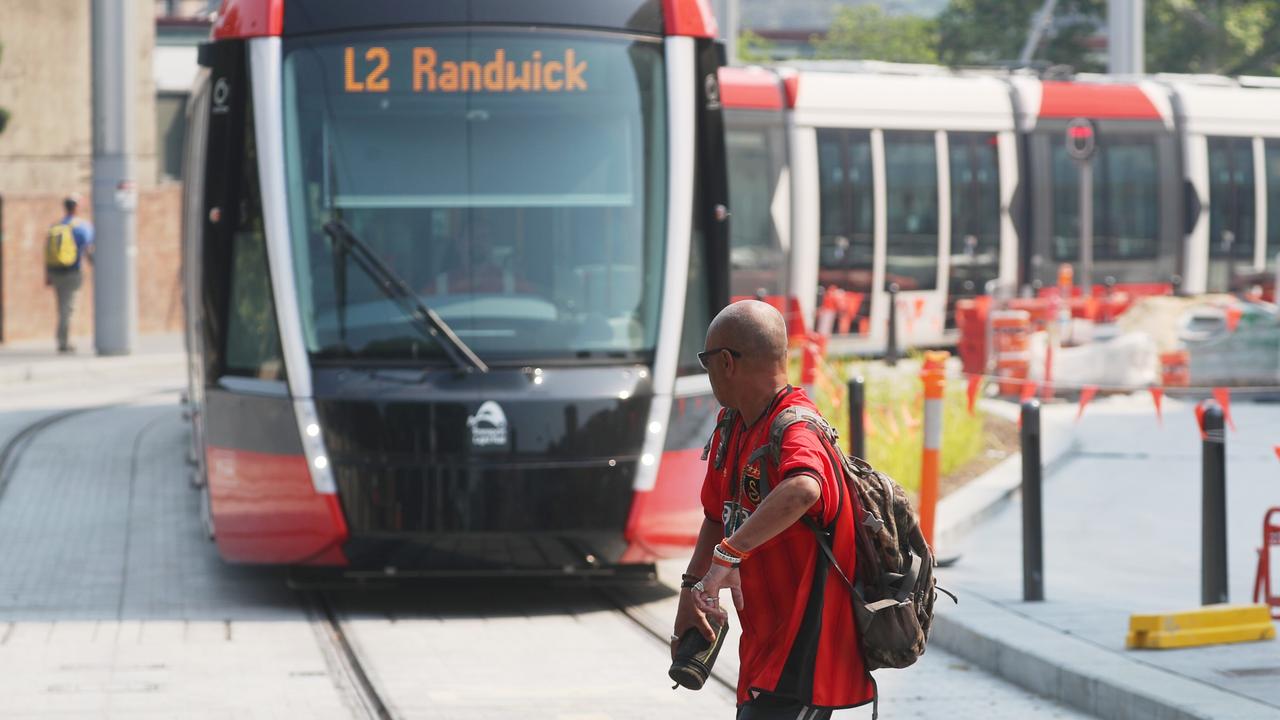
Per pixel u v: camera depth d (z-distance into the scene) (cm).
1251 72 16725
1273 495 5012
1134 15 11012
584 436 3500
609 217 3675
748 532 1678
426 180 3641
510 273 3628
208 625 3416
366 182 3628
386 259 3600
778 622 1742
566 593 3809
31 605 3572
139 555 4166
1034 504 3412
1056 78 9738
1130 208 9494
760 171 8194
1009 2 17250
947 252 8781
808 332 7950
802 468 1689
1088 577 3778
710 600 1683
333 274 3584
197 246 4675
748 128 8156
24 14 10844
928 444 3778
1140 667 2795
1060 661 2845
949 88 8875
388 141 3650
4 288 10106
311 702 2798
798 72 8438
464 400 3472
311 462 3475
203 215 3712
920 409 5647
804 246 8312
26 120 10906
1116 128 9438
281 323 3550
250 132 3631
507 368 3534
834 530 1728
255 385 3584
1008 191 8994
